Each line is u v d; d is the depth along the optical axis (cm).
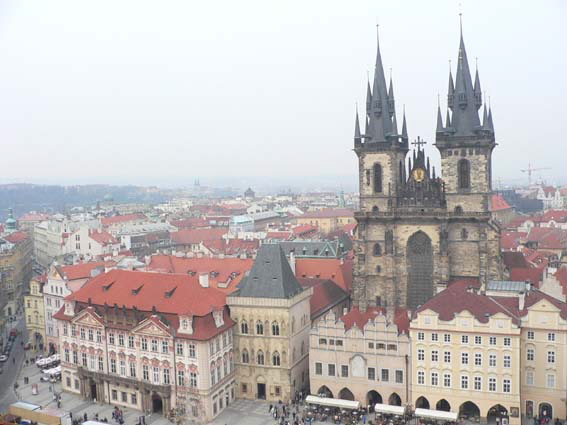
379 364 13162
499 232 15950
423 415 12062
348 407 12731
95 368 14500
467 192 15912
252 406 13762
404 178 17612
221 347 13650
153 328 13412
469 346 12331
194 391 13088
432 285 16400
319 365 13688
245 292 14088
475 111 15938
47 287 17962
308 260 19450
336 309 17025
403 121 17625
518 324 12025
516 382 12025
